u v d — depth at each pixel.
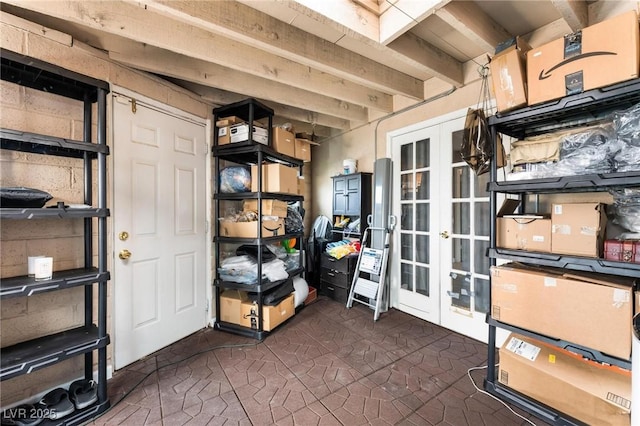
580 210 1.54
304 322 3.01
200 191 2.80
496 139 1.87
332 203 4.27
